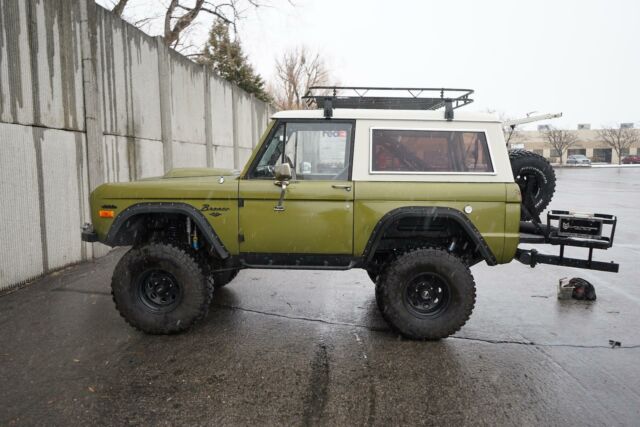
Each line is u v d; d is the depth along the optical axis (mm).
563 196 18656
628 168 54125
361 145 4430
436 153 4449
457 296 4266
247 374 3721
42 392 3428
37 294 5648
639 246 9055
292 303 5508
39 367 3812
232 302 5523
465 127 4445
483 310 5293
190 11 20281
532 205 4934
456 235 4582
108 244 4496
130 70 8883
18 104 5773
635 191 21125
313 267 4492
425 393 3459
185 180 4504
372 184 4355
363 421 3104
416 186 4328
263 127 23516
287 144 4504
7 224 5656
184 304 4371
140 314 4387
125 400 3326
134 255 4379
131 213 4398
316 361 3961
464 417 3158
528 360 4012
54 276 6418
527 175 4965
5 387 3496
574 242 4457
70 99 6891
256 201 4375
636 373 3795
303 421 3098
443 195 4297
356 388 3521
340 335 4539
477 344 4344
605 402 3355
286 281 6473
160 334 4457
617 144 72375
